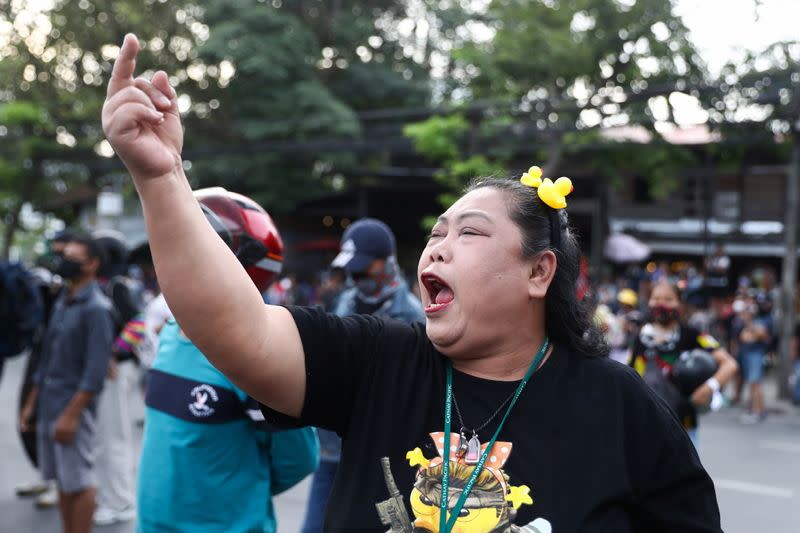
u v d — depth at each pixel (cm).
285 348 148
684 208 2303
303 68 1988
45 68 2178
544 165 1920
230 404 231
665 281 430
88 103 2145
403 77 2244
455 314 150
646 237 2294
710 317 1522
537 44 1482
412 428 150
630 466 150
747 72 1227
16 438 806
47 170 2330
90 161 2170
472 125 1531
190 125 2075
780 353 1262
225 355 141
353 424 154
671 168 1664
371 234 391
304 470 252
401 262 2630
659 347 421
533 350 157
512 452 145
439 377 155
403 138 1905
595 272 1853
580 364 156
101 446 527
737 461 795
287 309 156
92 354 452
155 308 649
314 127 1933
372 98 2205
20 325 577
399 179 2400
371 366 157
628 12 1474
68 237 568
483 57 1545
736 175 2248
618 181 1736
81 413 452
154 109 131
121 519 530
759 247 2188
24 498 597
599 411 149
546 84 1559
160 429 234
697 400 408
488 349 153
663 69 1477
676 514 152
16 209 2366
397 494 145
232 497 232
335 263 389
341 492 149
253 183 2078
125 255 571
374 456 149
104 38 2084
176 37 2067
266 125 1919
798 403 1186
